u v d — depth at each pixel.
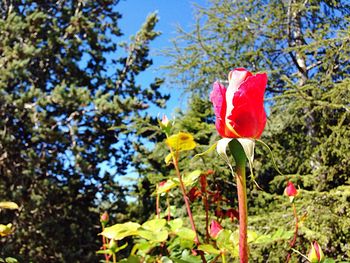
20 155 11.25
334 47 6.92
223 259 1.28
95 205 13.04
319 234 6.02
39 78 12.71
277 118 8.17
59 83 12.91
